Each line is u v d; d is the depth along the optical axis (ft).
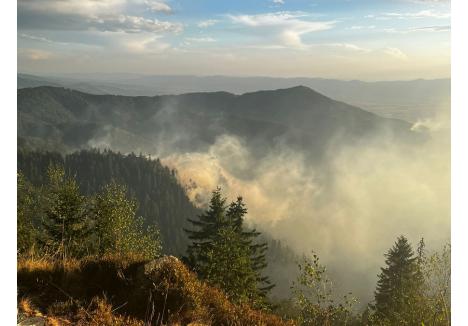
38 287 17.31
